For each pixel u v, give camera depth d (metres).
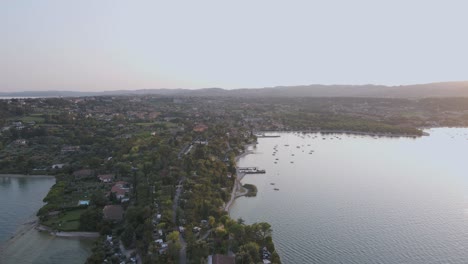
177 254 142.00
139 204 192.25
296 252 160.25
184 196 198.62
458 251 164.62
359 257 157.62
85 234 178.75
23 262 154.75
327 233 180.38
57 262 154.38
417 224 193.75
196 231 166.12
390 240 174.25
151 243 149.25
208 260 141.25
